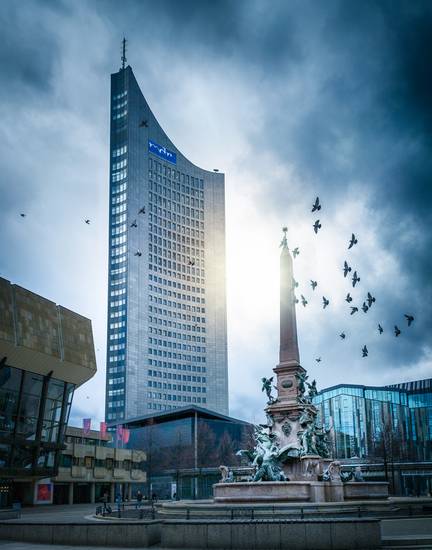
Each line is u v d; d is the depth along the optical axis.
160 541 26.06
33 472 76.38
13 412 72.31
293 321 55.16
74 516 52.16
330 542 22.30
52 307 78.25
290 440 49.94
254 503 39.44
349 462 98.25
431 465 87.19
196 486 118.94
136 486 138.00
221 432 160.50
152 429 149.50
